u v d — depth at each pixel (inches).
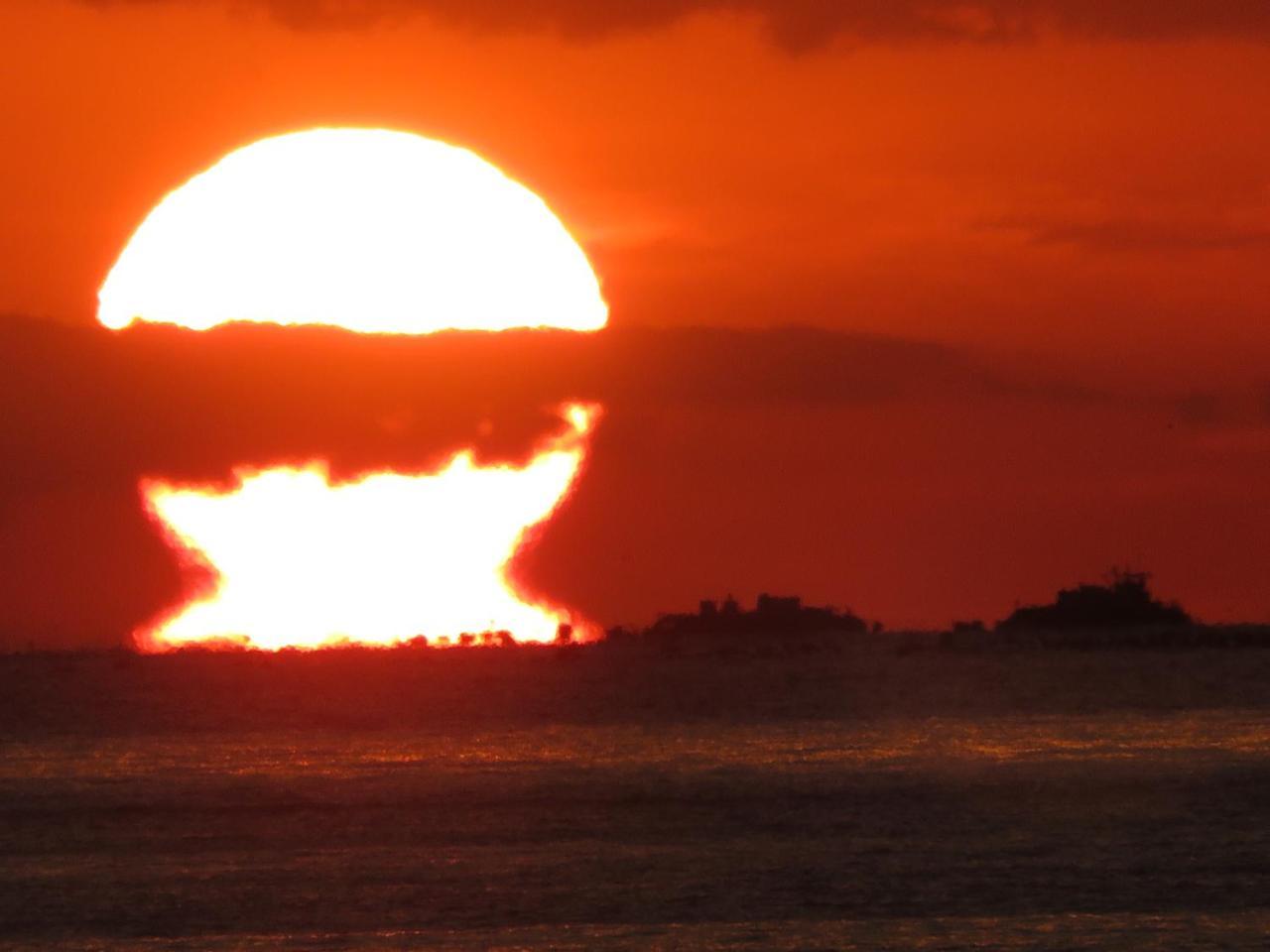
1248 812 6043.3
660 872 5206.7
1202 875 5078.7
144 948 4434.1
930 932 4480.8
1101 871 5147.6
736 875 5157.5
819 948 4340.6
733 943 4397.1
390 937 4505.4
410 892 4982.8
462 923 4645.7
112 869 5310.0
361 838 5787.4
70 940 4530.0
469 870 5246.1
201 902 4877.0
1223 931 4456.2
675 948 4357.8
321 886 5059.1
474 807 6373.0
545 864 5324.8
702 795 6584.6
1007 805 6274.6
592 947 4377.5
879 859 5349.4
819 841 5644.7
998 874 5132.9
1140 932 4451.3
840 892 4938.5
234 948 4424.2
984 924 4562.0
